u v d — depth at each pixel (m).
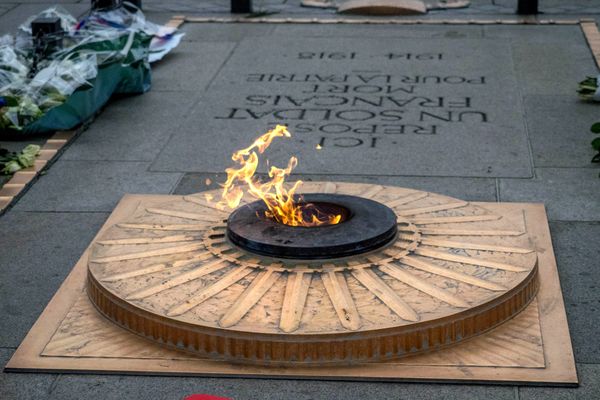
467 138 3.79
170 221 2.75
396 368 2.13
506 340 2.23
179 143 3.80
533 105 4.18
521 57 4.96
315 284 2.30
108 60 4.14
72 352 2.23
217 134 3.89
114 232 2.69
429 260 2.43
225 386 2.11
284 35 5.51
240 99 4.33
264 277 2.34
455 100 4.27
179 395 2.09
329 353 2.13
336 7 6.27
